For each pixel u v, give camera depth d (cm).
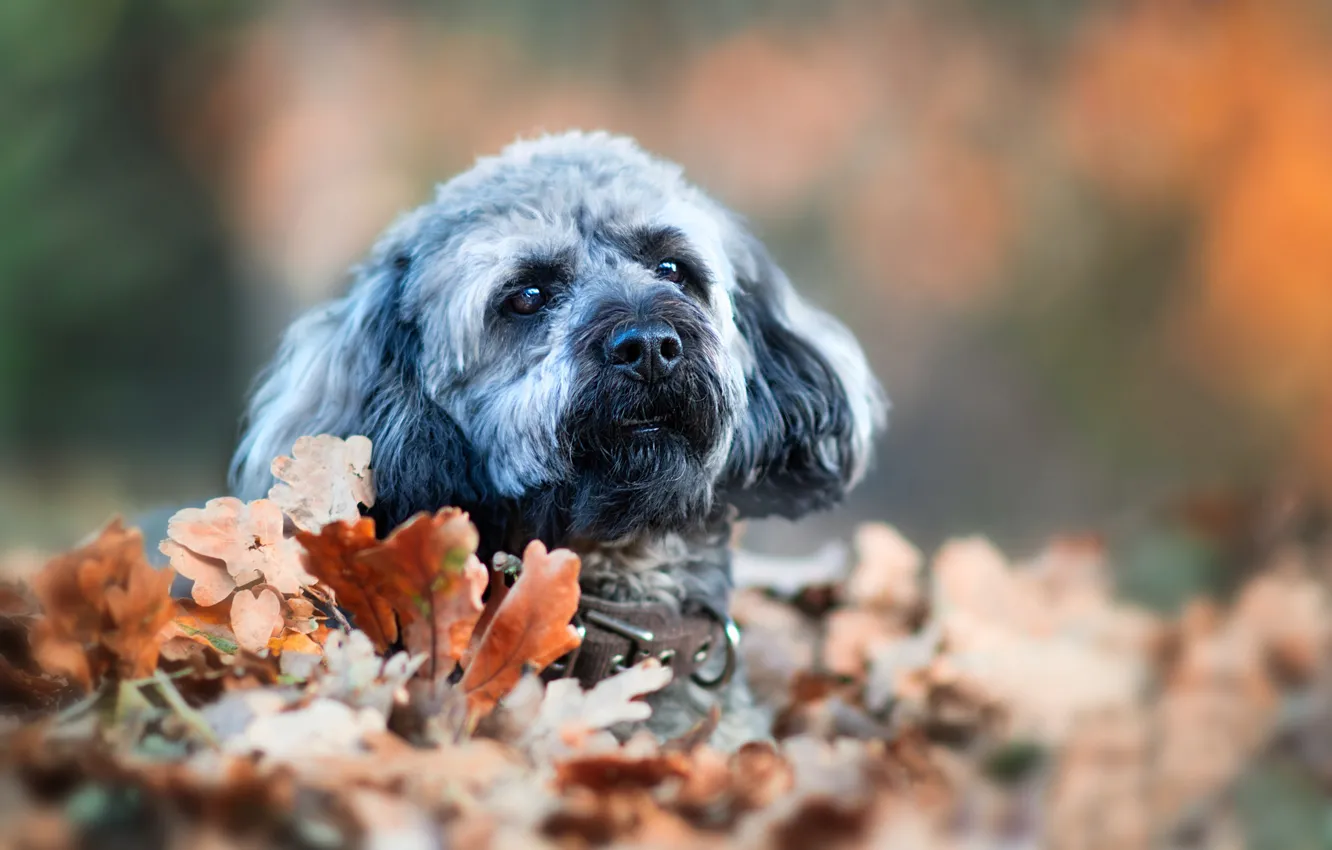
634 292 397
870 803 276
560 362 393
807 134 1733
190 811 229
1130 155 1606
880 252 1686
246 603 303
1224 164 1573
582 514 398
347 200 1716
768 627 508
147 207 1758
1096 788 326
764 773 287
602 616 388
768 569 580
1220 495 603
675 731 386
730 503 445
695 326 399
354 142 1723
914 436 1584
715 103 1770
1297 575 534
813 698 420
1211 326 1538
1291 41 1554
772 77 1747
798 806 270
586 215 418
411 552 281
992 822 300
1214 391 1526
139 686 269
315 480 327
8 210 1731
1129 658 436
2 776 234
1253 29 1562
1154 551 584
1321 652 439
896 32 1708
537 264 409
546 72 1778
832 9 1733
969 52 1684
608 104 1780
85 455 1686
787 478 466
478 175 445
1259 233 1530
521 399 399
